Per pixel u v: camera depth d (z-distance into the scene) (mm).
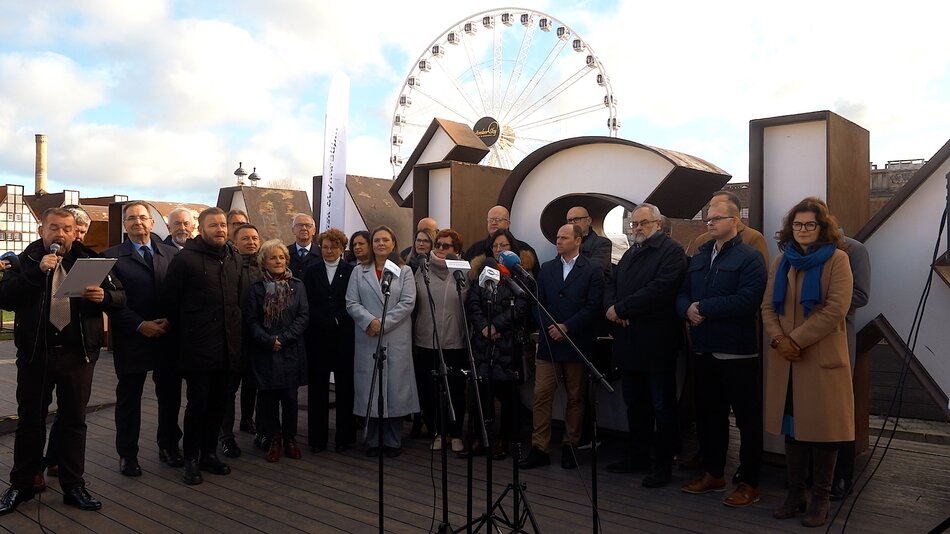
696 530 3535
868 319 4395
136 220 4527
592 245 4984
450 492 4168
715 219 3914
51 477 4406
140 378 4504
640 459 4523
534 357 5074
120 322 4395
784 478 4391
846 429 3482
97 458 4895
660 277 4152
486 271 3148
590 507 3887
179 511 3859
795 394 3555
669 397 4246
